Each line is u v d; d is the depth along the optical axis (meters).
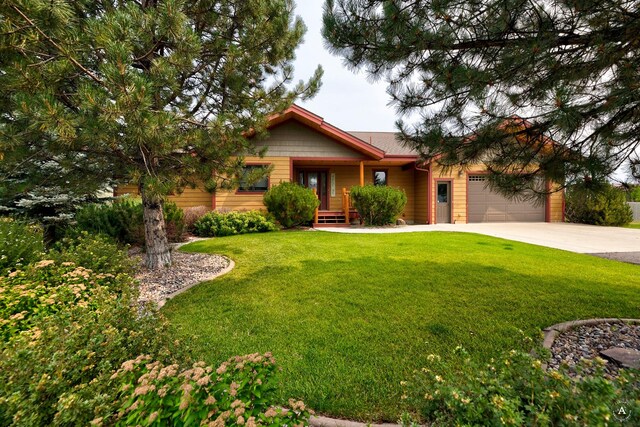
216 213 9.30
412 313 2.98
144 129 2.91
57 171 4.25
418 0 2.43
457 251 5.80
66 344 1.40
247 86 4.66
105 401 1.17
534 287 3.63
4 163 3.40
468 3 2.29
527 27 2.33
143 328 1.78
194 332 2.65
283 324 2.81
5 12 2.44
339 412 1.71
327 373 2.04
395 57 2.81
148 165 4.03
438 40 2.54
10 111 3.17
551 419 1.05
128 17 2.98
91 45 3.00
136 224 6.64
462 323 2.74
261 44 4.28
